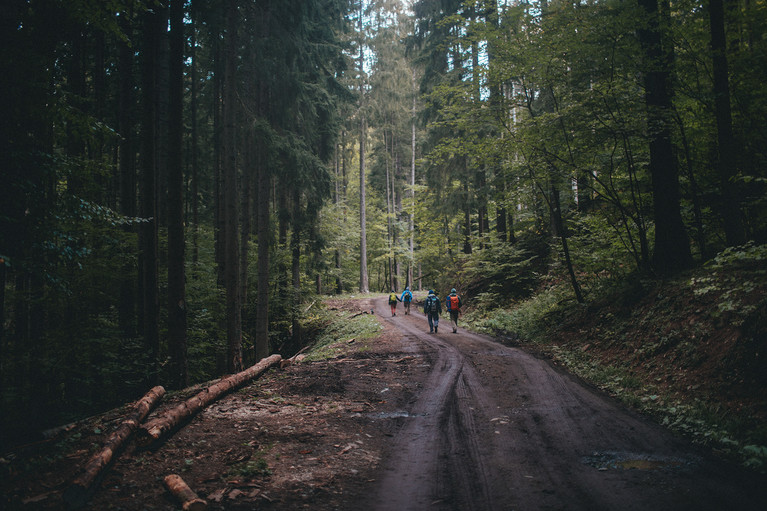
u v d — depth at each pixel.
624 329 9.82
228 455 5.08
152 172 9.77
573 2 10.73
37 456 5.02
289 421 6.40
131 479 4.47
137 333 10.55
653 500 3.79
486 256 21.45
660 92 10.35
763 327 6.07
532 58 11.27
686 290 8.83
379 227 44.25
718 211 10.61
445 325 18.88
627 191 12.64
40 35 6.69
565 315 13.33
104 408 9.23
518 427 5.96
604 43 10.30
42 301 8.73
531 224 22.17
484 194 21.23
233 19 13.31
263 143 15.23
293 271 21.34
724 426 5.13
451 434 5.86
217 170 19.11
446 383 8.75
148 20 9.62
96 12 6.87
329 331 21.66
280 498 4.08
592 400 7.03
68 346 8.94
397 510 3.86
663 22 10.23
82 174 7.84
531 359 10.55
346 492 4.23
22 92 6.22
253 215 23.83
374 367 10.56
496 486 4.26
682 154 11.24
